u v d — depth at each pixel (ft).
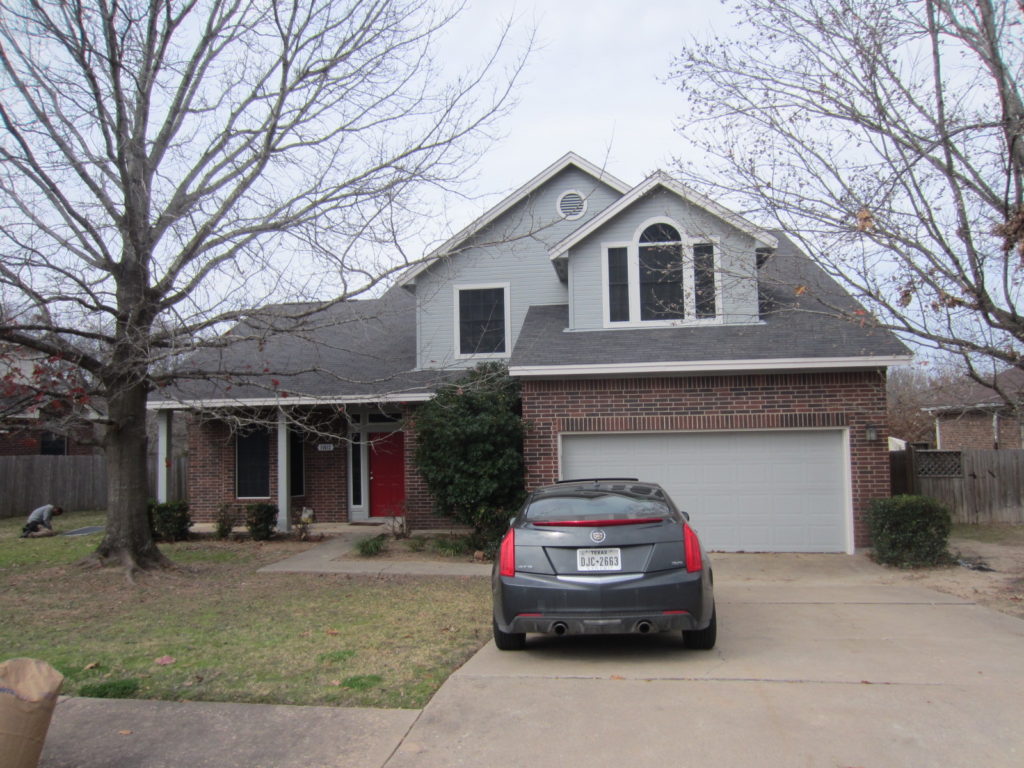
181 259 34.12
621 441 42.75
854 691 17.28
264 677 18.92
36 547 47.39
